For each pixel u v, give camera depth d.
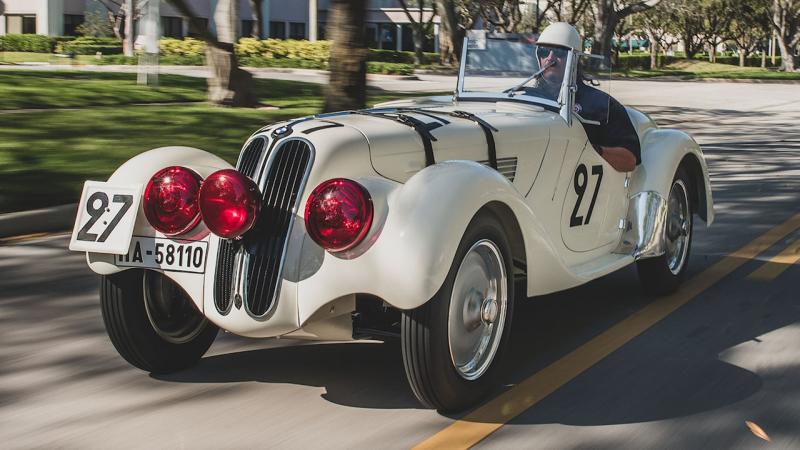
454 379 3.92
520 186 4.84
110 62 36.16
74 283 6.53
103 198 4.19
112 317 4.36
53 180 9.65
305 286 3.80
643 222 5.77
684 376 4.57
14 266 7.02
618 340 5.15
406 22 64.75
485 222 4.02
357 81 12.06
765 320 5.57
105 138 12.46
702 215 6.46
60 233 8.32
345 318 3.97
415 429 3.88
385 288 3.67
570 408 4.13
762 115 23.41
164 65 38.28
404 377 4.52
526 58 5.47
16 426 3.95
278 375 4.56
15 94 17.03
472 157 4.51
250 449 3.69
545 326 5.43
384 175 4.07
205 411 4.10
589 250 5.53
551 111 5.32
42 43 47.03
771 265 7.03
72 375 4.60
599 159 5.50
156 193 4.06
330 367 4.67
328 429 3.89
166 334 4.50
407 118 4.44
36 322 5.56
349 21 11.91
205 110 16.45
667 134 6.12
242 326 3.94
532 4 57.81
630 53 93.94
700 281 6.54
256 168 4.02
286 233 3.86
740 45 84.38
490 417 4.02
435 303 3.77
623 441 3.78
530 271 4.36
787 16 66.25
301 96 21.17
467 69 5.63
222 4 17.72
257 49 44.12
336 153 3.92
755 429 3.92
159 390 4.37
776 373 4.62
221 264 4.02
